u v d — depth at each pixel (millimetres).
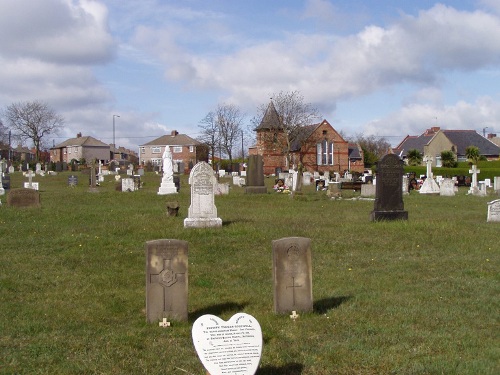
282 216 23625
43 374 7340
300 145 82938
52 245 16453
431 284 12203
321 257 15156
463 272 13281
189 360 7762
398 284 12211
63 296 11406
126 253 15430
